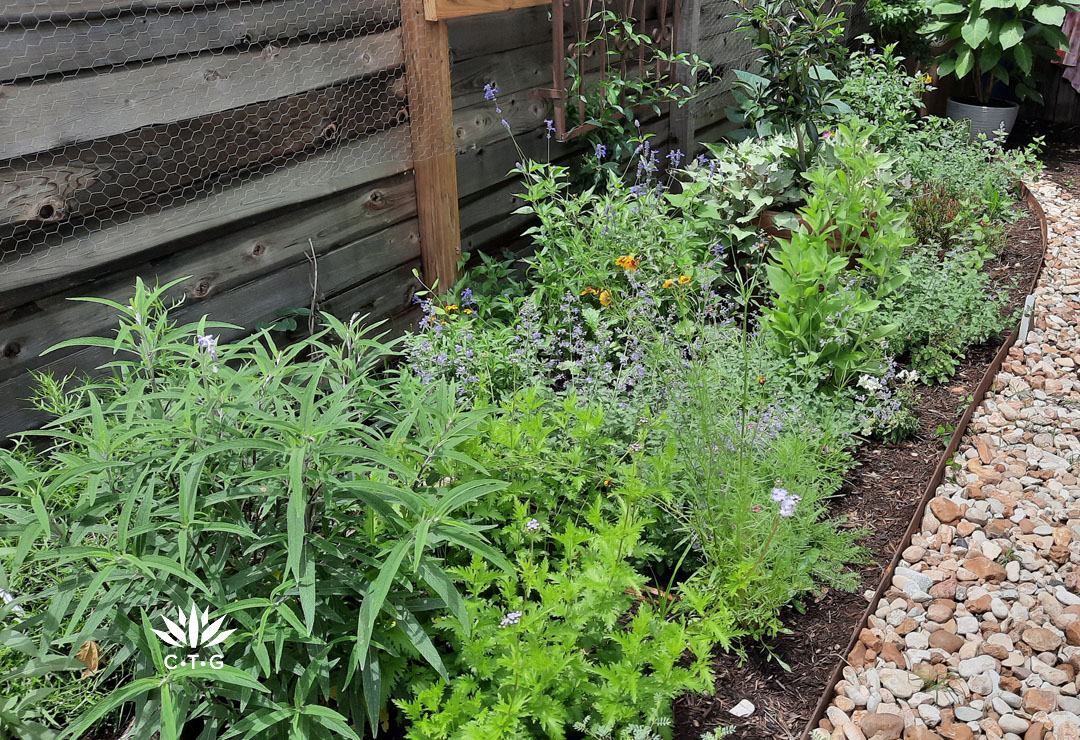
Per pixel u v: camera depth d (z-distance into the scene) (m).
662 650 2.16
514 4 4.02
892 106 6.52
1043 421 3.86
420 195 3.94
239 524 2.04
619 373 3.34
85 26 2.58
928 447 3.62
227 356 2.28
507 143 4.53
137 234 2.88
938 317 4.24
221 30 2.96
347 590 2.03
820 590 2.79
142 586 1.93
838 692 2.45
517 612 2.13
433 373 3.26
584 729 2.09
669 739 2.13
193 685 1.89
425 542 1.89
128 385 2.29
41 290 2.69
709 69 5.73
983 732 2.37
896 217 3.79
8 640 1.83
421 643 1.98
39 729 1.95
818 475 2.96
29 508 1.99
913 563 2.97
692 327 3.57
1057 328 4.71
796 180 5.04
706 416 2.93
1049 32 7.74
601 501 2.51
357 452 1.91
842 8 7.51
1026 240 5.86
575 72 4.58
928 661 2.58
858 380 3.77
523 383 3.37
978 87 8.35
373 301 3.91
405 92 3.76
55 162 2.61
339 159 3.53
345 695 2.16
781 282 3.68
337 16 3.36
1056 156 8.01
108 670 1.99
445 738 2.01
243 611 1.90
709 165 5.81
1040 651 2.62
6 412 2.68
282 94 3.22
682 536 2.82
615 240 4.14
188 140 2.95
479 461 2.54
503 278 4.42
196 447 2.03
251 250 3.30
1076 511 3.24
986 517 3.21
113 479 2.02
